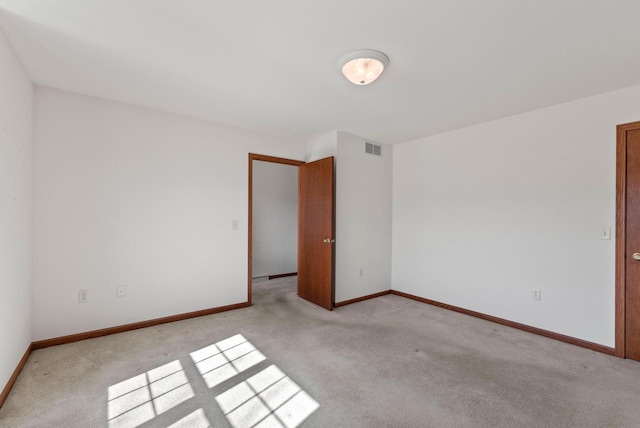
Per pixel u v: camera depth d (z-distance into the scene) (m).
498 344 2.71
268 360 2.37
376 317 3.41
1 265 1.79
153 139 3.07
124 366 2.24
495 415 1.74
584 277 2.69
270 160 3.96
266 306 3.79
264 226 5.62
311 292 3.98
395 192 4.48
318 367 2.27
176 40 1.86
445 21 1.65
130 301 2.95
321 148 4.05
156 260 3.09
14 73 1.99
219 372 2.18
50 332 2.56
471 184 3.54
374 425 1.65
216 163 3.49
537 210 2.99
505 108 2.97
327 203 3.70
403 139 4.20
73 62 2.13
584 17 1.61
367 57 1.97
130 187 2.94
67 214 2.63
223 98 2.76
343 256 3.89
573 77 2.30
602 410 1.79
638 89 2.42
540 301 2.96
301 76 2.32
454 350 2.58
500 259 3.27
